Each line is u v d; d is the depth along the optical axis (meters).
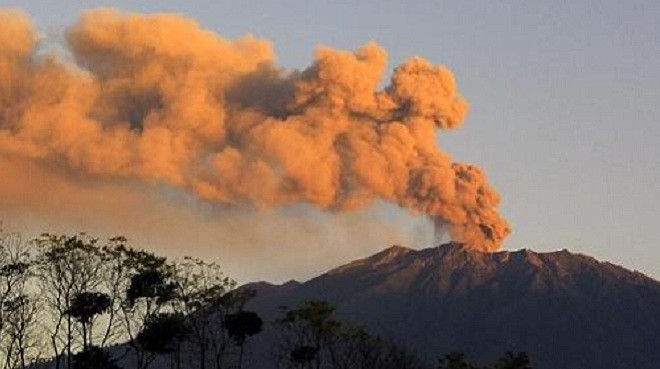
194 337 141.25
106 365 125.44
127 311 130.50
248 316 136.62
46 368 127.94
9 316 125.62
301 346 147.88
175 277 133.88
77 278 128.00
